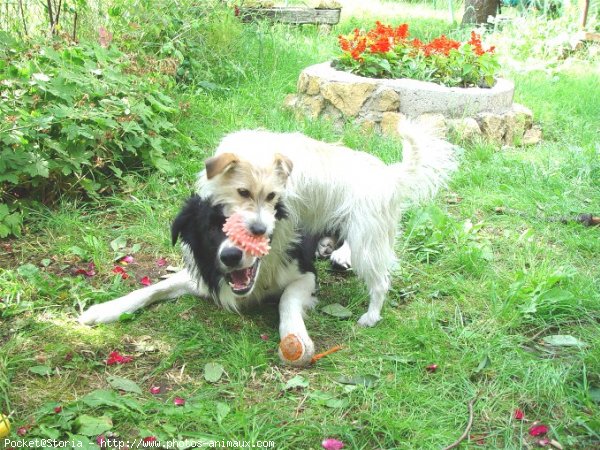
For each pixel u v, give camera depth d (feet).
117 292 6.89
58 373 5.72
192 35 13.21
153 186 8.99
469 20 23.45
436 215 8.39
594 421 5.34
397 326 6.57
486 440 5.28
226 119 11.16
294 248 6.66
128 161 9.40
